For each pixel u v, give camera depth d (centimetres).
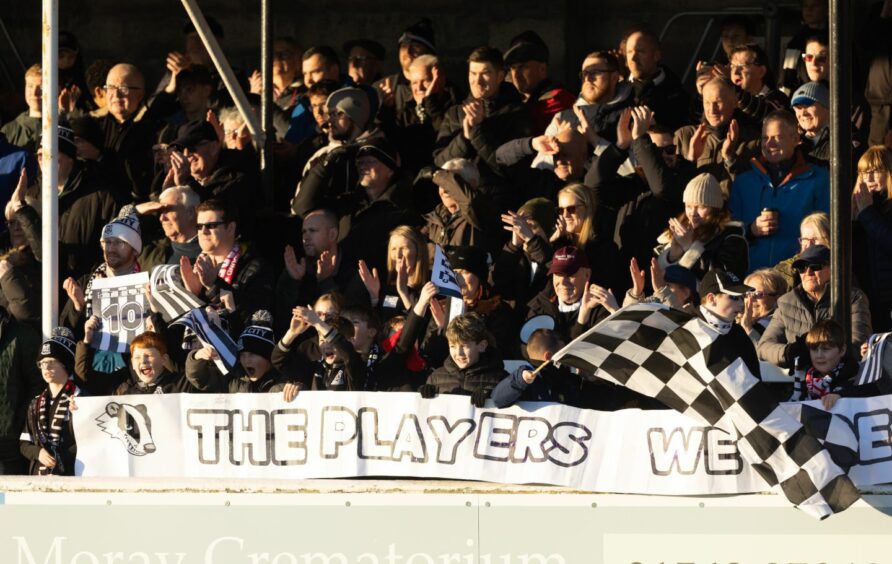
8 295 3148
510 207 3161
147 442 2658
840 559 2428
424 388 2567
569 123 3134
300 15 4653
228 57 4666
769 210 2991
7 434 2820
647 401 2598
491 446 2544
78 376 2872
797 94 3200
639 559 2483
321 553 2528
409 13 4625
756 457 2408
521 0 4578
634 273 2725
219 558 2545
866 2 4266
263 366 2691
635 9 4562
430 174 3294
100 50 4688
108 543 2564
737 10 4469
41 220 3241
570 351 2480
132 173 3556
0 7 4688
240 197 3247
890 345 2478
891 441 2436
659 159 3006
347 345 2623
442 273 2680
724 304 2441
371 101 3459
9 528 2577
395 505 2520
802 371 2561
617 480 2494
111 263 2992
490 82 3328
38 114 3741
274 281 2983
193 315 2680
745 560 2452
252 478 2611
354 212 3175
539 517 2505
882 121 3497
